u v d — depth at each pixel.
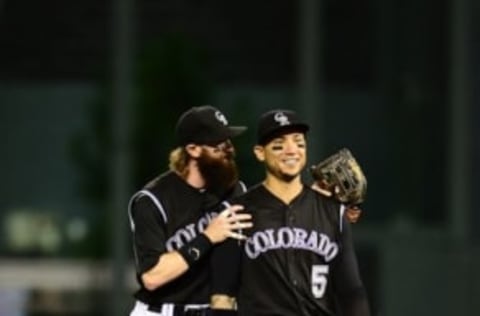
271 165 20.81
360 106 46.84
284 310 20.52
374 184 46.72
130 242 45.69
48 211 46.09
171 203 21.83
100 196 45.88
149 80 45.97
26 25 46.06
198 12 46.28
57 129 46.06
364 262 46.53
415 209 46.97
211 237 20.88
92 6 46.03
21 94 46.06
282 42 46.62
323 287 20.70
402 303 46.47
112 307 45.56
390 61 46.81
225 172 21.86
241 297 20.73
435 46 46.97
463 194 47.09
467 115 46.97
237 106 46.25
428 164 47.09
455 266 46.62
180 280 21.75
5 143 46.12
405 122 47.00
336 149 46.56
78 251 45.91
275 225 20.72
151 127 45.91
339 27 46.72
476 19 46.69
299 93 46.59
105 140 45.88
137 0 46.03
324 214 20.88
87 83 46.09
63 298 45.75
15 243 46.09
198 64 46.19
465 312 46.47
